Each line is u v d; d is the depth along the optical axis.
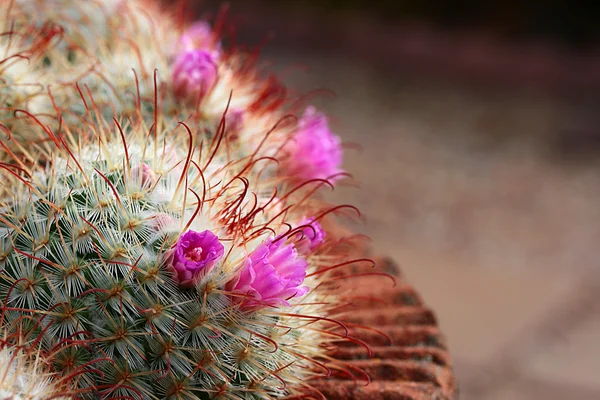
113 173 0.32
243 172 0.34
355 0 2.43
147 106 0.37
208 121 0.37
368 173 1.36
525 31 2.32
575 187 1.38
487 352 0.85
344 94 1.80
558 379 0.81
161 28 0.42
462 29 2.36
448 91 1.94
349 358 0.37
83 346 0.31
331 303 0.36
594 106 1.88
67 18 0.41
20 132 0.36
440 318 0.91
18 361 0.30
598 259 1.10
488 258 1.08
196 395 0.32
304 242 0.34
